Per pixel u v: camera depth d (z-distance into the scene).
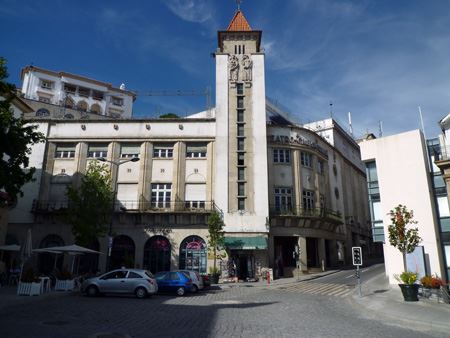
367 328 10.84
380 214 24.16
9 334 8.75
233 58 39.25
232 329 10.06
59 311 12.78
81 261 33.78
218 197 34.97
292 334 9.53
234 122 37.19
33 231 34.28
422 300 17.03
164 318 11.86
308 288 24.89
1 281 24.56
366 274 32.53
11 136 12.82
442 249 21.08
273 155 39.44
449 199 19.91
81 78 63.81
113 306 14.64
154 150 37.16
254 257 33.94
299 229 37.72
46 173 36.22
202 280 23.38
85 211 28.09
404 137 23.28
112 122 37.56
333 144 51.66
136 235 34.12
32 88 59.69
